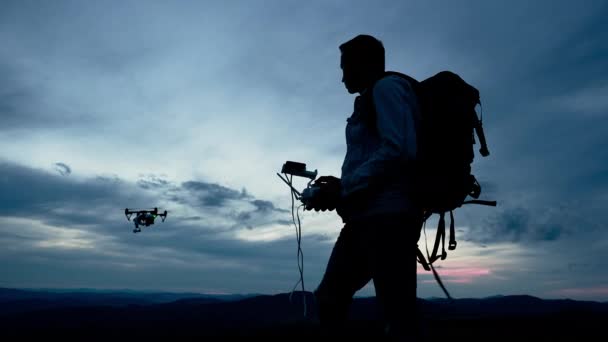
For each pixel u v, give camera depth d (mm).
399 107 1450
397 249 1473
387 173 1451
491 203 1672
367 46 1691
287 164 2047
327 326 1822
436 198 1489
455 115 1519
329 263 1813
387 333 1474
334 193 1660
